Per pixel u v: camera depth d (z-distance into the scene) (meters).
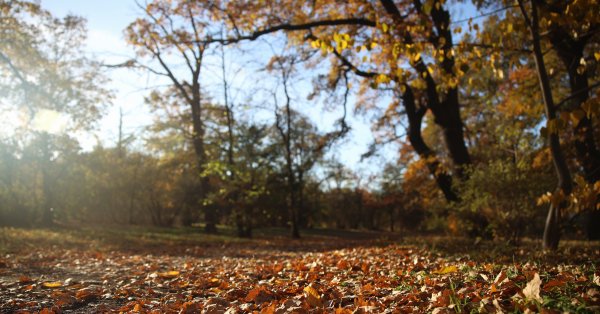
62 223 29.45
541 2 8.31
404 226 43.53
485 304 3.38
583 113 4.82
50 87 26.17
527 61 18.42
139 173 39.53
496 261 7.19
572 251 8.81
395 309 3.63
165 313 4.36
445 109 16.05
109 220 41.62
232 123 25.30
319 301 4.14
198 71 26.09
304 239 25.70
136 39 19.05
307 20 15.39
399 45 7.54
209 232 27.23
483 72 17.81
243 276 6.59
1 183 26.14
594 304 3.12
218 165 22.83
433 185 28.12
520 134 15.54
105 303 5.03
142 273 7.59
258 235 29.84
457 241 12.24
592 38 10.13
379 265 7.45
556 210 8.73
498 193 11.01
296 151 37.88
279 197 23.36
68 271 8.02
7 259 9.75
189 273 7.36
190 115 28.20
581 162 13.73
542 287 3.79
